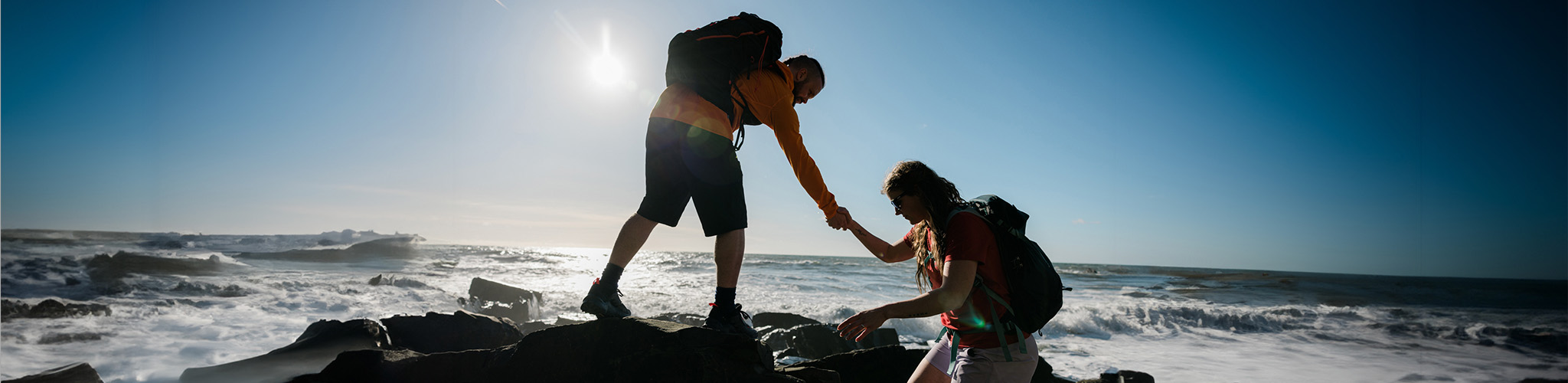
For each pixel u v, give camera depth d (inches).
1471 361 362.9
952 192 99.5
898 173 100.9
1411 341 432.8
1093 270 1939.0
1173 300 718.5
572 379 108.3
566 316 436.5
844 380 166.1
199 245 849.5
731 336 105.7
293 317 347.6
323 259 867.4
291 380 123.2
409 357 123.6
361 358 124.1
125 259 550.6
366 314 385.4
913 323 433.4
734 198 102.3
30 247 522.0
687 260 1513.3
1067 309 523.8
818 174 100.7
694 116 98.3
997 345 95.8
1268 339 438.6
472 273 815.7
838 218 106.4
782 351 269.9
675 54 102.5
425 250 1071.6
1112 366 322.0
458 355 120.1
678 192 102.7
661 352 105.0
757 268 1206.9
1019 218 97.6
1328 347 404.2
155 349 231.1
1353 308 614.9
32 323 261.4
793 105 103.4
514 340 176.6
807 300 641.0
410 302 452.1
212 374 144.0
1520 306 658.2
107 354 220.4
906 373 172.2
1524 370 336.5
